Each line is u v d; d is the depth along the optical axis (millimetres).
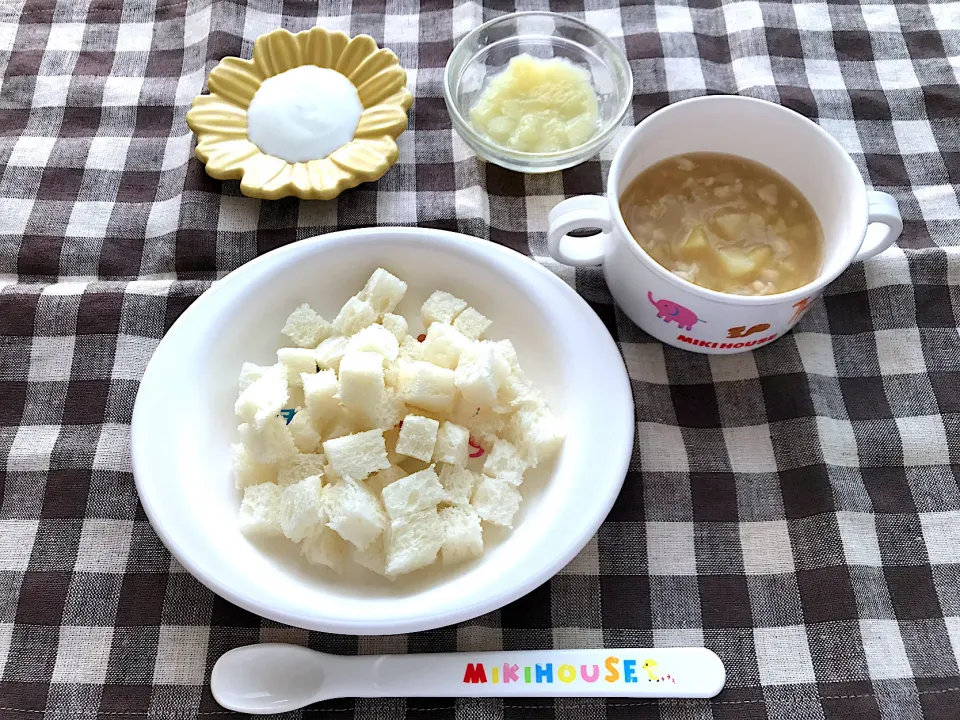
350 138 298
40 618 234
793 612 234
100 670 228
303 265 262
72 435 260
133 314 278
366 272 269
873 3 341
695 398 264
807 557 240
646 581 238
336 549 229
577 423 243
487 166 306
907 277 279
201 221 294
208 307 252
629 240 232
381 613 211
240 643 230
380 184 303
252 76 308
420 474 229
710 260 252
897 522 245
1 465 255
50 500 250
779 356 269
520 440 242
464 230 293
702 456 255
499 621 233
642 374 267
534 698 224
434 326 250
